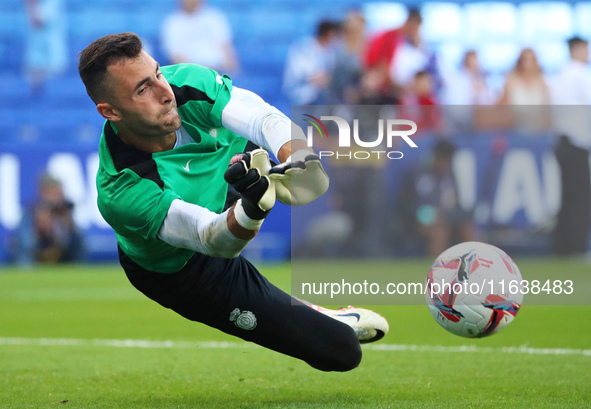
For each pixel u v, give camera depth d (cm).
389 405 1187
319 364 1237
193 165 1153
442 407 1163
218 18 5303
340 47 4650
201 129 1162
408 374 1491
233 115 1132
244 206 940
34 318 2531
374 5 5506
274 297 1205
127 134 1118
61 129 5350
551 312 2517
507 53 5431
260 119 1098
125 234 1130
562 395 1260
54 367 1619
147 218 1076
